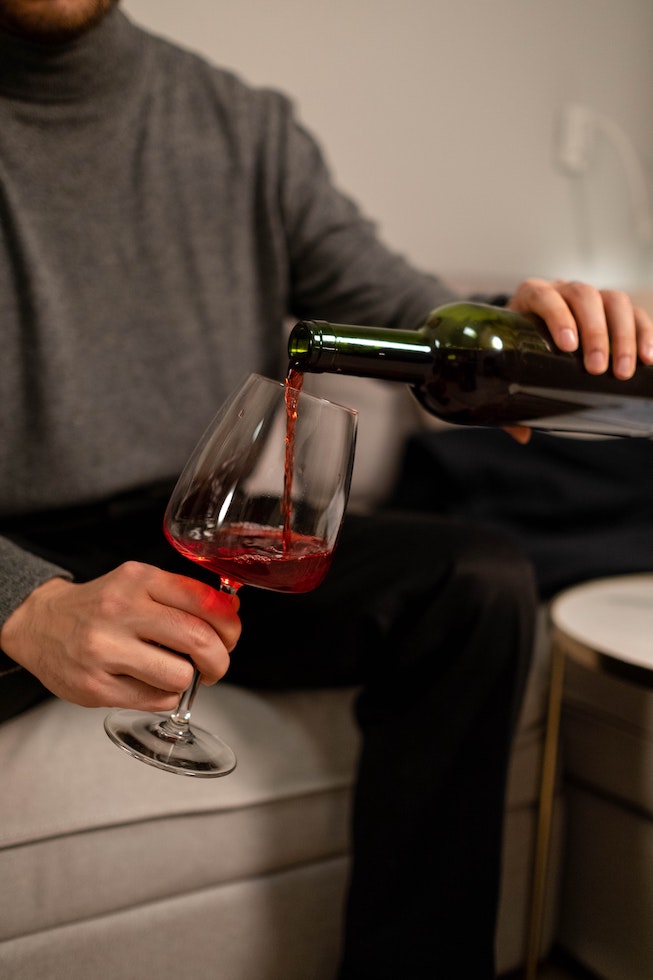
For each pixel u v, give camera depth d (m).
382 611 0.82
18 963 0.73
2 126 0.89
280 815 0.85
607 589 1.07
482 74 2.01
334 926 0.89
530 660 0.83
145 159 0.99
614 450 1.47
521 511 1.41
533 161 2.14
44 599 0.65
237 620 0.60
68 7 0.84
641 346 0.73
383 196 1.91
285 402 0.54
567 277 2.27
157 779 0.79
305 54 1.74
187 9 1.57
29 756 0.76
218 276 1.04
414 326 1.04
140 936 0.78
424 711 0.80
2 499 0.92
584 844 1.05
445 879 0.79
